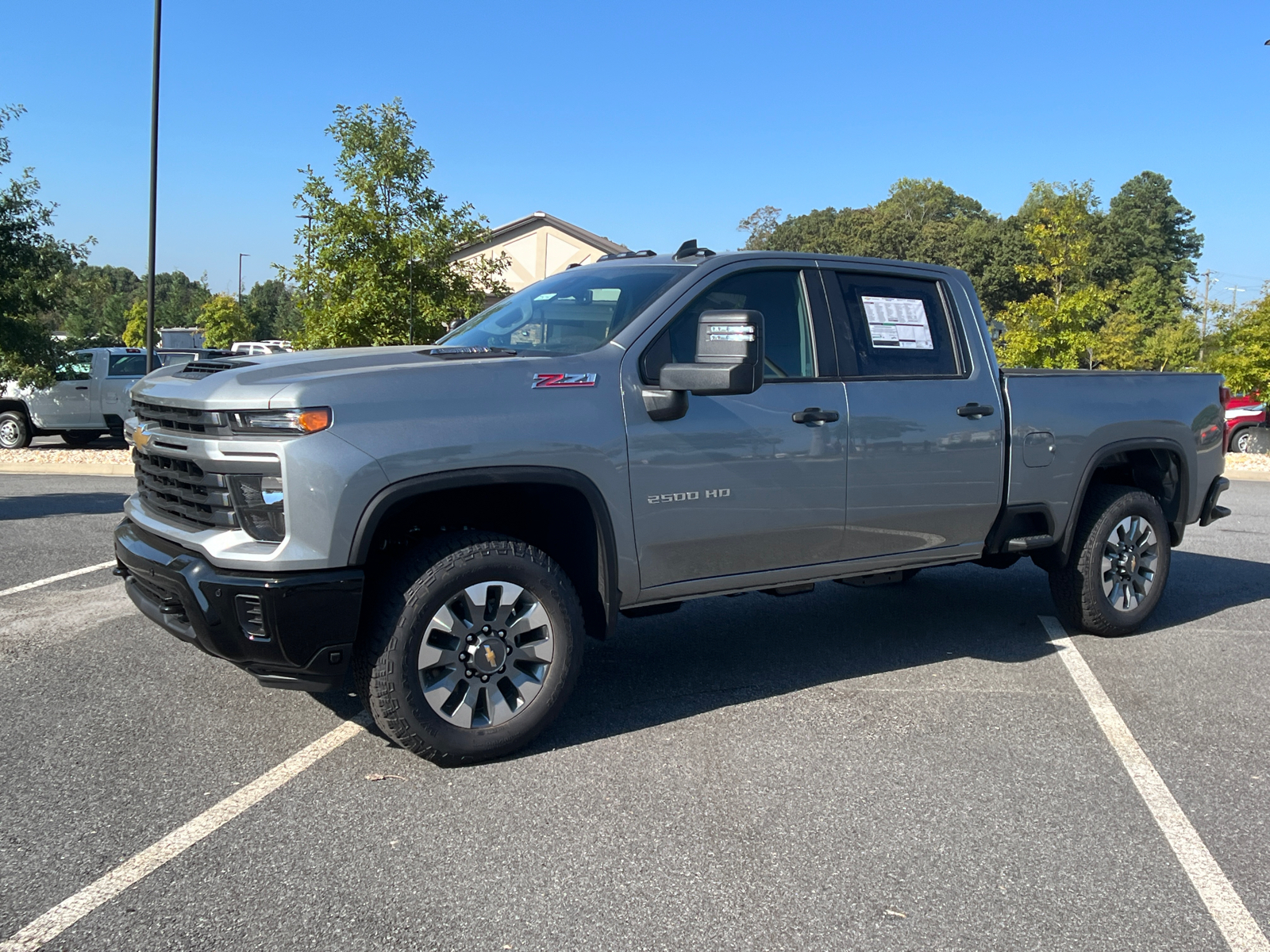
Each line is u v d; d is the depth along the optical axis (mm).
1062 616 5688
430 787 3498
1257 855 3104
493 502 4039
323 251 13867
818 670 4961
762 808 3375
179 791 3422
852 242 81500
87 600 6121
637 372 3971
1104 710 4406
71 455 15914
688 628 5770
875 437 4531
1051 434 5152
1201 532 9688
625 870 2934
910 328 4844
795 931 2627
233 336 62125
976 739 4039
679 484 4012
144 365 18547
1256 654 5324
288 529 3279
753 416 4191
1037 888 2881
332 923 2619
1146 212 102375
